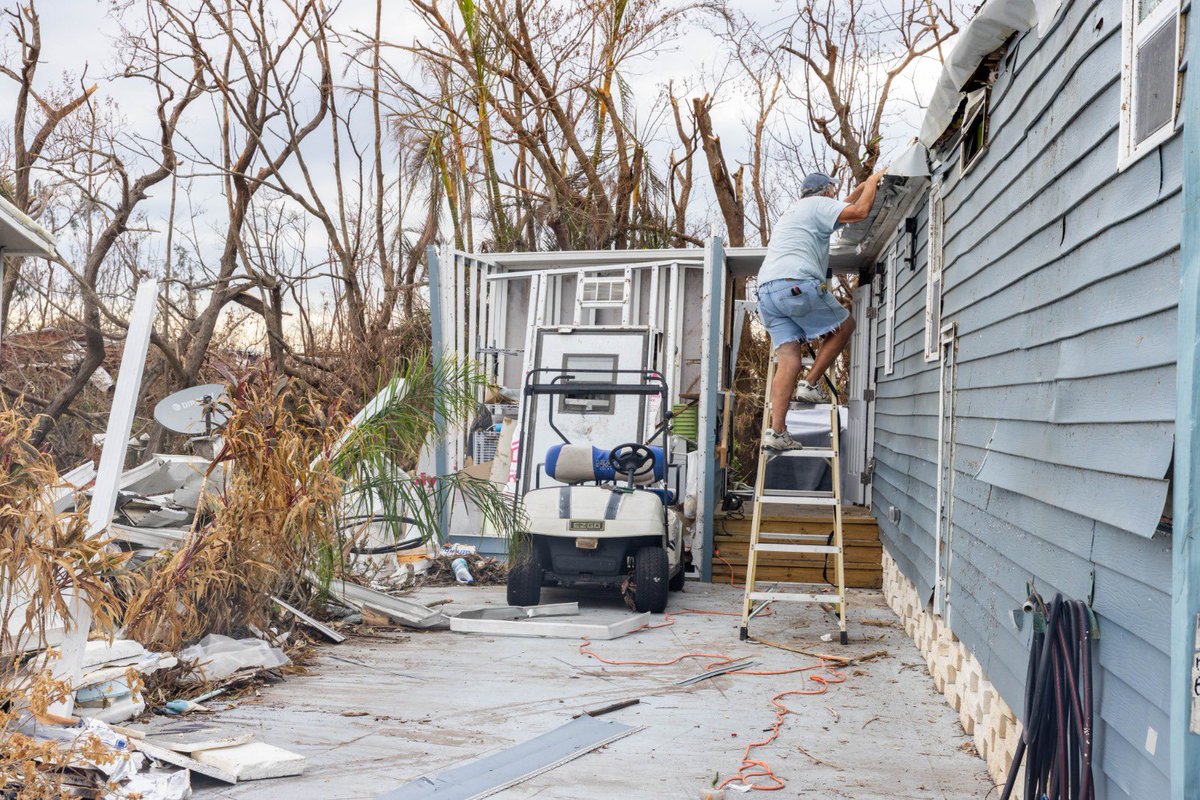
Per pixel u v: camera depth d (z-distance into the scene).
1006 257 4.87
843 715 5.55
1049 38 4.17
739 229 14.27
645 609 8.52
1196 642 2.31
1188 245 2.44
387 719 5.29
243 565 6.20
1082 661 3.14
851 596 9.61
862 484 11.64
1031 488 4.11
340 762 4.59
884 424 10.04
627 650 7.10
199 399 7.89
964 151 6.02
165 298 13.81
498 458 11.06
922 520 7.26
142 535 7.38
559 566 8.56
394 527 8.30
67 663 4.60
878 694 6.02
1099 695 3.23
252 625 6.57
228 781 4.27
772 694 5.97
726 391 11.19
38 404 13.09
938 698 5.93
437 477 7.91
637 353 10.57
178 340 15.48
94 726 4.32
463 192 14.66
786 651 7.15
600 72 14.80
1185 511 2.38
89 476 6.55
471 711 5.48
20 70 13.19
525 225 15.20
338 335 16.12
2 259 6.88
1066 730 3.10
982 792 4.35
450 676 6.27
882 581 9.96
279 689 5.87
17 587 4.33
